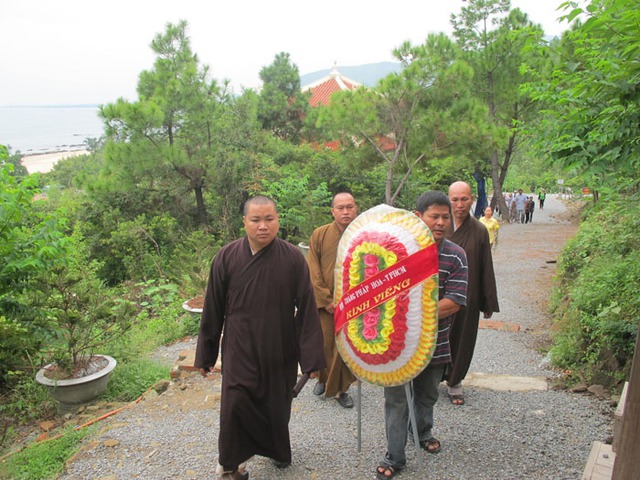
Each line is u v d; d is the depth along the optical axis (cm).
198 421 420
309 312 319
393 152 1523
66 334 546
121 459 362
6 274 530
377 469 322
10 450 463
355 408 433
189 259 975
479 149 1410
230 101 1731
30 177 567
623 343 463
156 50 1642
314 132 2409
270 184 1493
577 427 383
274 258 310
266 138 1855
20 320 550
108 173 1520
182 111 1570
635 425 189
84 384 522
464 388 471
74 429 441
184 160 1520
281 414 316
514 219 2273
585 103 358
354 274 309
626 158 343
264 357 306
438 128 1359
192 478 334
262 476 331
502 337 657
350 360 316
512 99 1950
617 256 641
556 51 393
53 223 560
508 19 2130
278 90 2434
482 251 427
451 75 1334
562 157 386
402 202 1667
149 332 765
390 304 297
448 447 357
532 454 345
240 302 308
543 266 1157
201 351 327
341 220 422
